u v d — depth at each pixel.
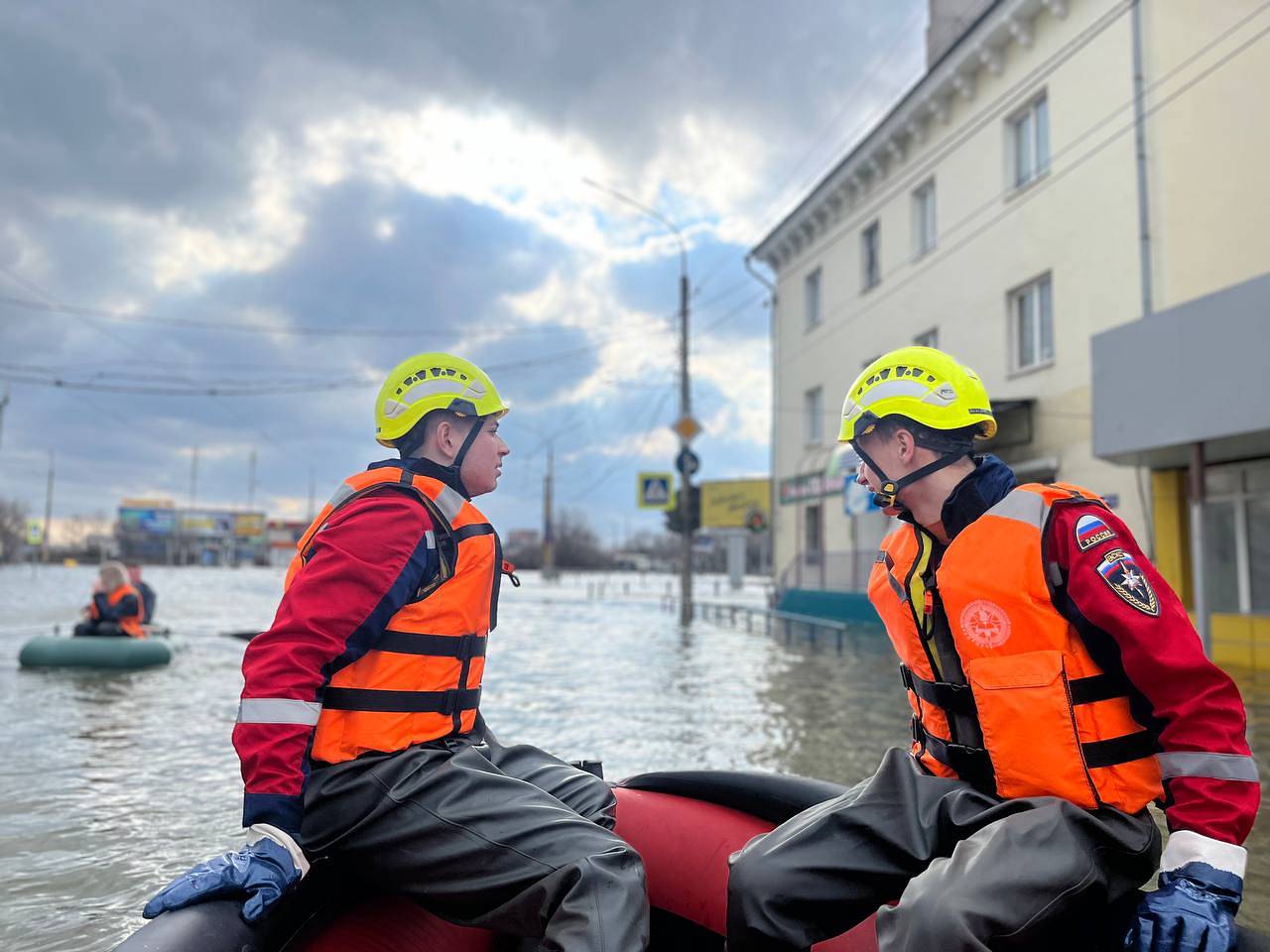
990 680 1.76
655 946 2.50
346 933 1.95
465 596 2.07
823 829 1.88
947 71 16.72
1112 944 1.60
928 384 1.93
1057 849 1.58
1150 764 1.72
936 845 1.82
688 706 8.23
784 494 23.95
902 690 9.28
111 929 3.15
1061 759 1.69
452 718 2.06
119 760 5.87
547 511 54.22
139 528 107.44
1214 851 1.52
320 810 1.93
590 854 1.86
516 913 1.89
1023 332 15.62
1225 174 11.63
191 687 9.23
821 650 13.89
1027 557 1.74
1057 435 14.34
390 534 1.95
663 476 35.59
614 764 5.75
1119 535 1.73
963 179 16.92
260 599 29.08
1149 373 9.91
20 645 13.53
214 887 1.68
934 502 1.92
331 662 1.89
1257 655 10.73
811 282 23.59
